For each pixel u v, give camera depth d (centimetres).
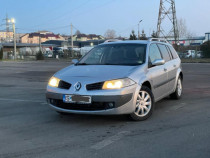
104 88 475
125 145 398
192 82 1181
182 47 5431
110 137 435
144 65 551
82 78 495
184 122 516
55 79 528
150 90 544
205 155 357
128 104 487
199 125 494
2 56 5528
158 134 445
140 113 525
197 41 6888
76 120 544
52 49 7069
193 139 418
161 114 583
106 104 475
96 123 518
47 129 488
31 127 503
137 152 370
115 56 593
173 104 688
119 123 514
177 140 415
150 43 628
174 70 702
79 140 424
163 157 352
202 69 2041
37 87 1095
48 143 414
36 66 2808
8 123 534
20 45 8356
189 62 3291
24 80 1380
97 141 418
